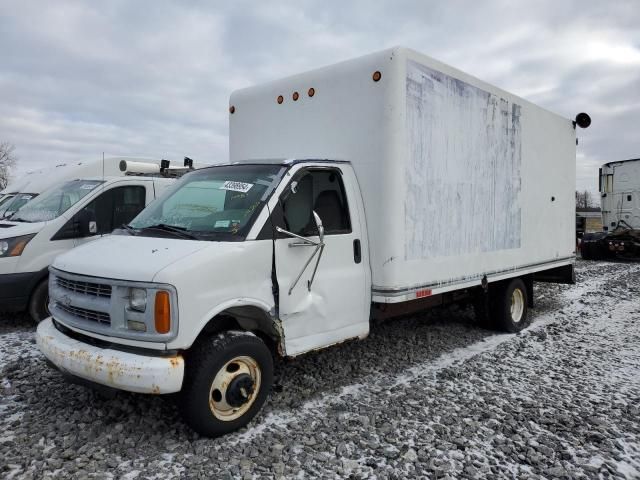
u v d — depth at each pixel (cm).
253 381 393
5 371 502
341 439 380
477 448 374
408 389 484
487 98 626
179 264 351
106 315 366
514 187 690
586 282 1253
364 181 499
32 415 408
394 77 480
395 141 481
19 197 861
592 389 499
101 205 726
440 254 548
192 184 476
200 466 336
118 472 329
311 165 459
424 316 816
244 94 625
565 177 842
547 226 787
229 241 387
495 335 711
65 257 416
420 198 514
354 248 480
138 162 955
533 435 396
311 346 440
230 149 645
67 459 342
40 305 670
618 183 1806
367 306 494
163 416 409
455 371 539
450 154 560
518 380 522
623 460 362
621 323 802
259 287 397
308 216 448
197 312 353
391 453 359
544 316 855
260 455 354
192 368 361
